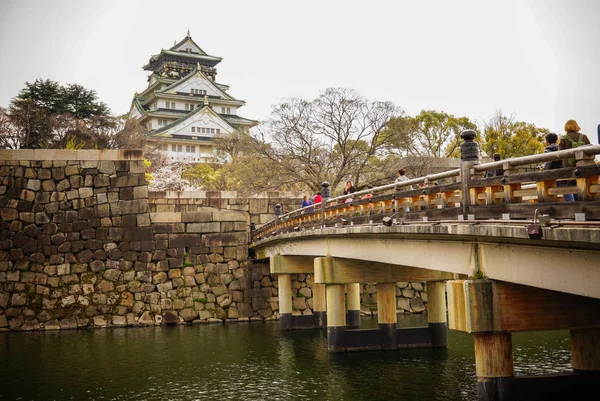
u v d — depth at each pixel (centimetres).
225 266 3328
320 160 3900
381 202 1526
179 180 5950
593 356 1254
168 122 8506
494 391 1043
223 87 9438
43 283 3078
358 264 2009
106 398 1584
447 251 1203
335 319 2052
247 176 3959
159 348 2356
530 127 4631
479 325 1032
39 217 3148
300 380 1719
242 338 2591
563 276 862
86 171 3250
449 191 1152
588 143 952
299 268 2748
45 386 1728
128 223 3241
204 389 1655
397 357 1975
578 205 791
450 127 4781
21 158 3184
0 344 2509
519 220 895
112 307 3112
